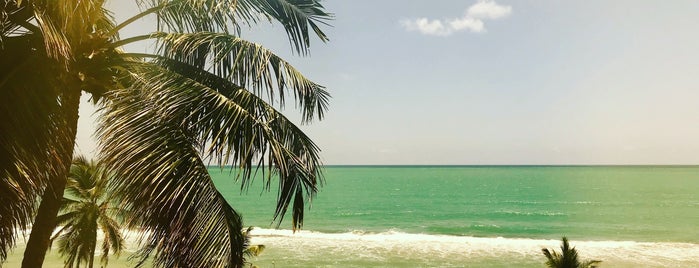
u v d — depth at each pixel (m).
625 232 47.31
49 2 3.87
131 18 4.93
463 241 38.38
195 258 4.00
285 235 42.03
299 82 5.78
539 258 30.94
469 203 80.12
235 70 5.41
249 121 4.65
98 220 15.02
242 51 5.32
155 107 4.43
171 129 4.40
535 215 62.75
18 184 3.47
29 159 3.58
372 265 28.53
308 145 5.80
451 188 117.31
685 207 71.31
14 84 3.70
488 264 29.02
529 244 36.91
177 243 4.01
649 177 175.25
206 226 4.09
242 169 4.51
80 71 4.41
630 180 151.88
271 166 4.64
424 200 86.19
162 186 4.06
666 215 61.72
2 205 3.41
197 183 4.19
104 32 4.88
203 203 4.16
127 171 4.01
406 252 32.97
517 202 81.19
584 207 72.31
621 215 61.88
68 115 4.19
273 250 33.66
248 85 5.39
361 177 184.00
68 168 4.18
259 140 4.69
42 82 3.89
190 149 4.38
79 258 13.61
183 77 4.94
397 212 67.94
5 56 3.93
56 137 3.88
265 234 42.62
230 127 4.43
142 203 4.02
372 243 37.06
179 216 4.01
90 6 4.16
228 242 4.23
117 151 4.06
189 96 4.61
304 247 35.00
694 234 45.69
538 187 118.69
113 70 4.77
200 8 5.38
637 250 34.72
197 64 6.01
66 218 13.55
